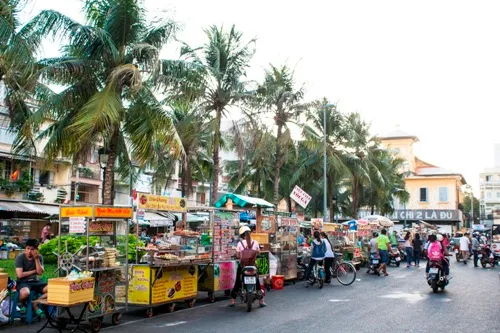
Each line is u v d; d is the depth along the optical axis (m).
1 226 28.38
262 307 11.95
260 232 17.00
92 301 9.02
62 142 15.84
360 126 39.12
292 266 17.50
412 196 64.38
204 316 10.71
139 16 16.27
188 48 20.52
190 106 18.86
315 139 28.55
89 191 36.44
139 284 10.66
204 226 14.12
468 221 86.38
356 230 25.67
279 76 27.92
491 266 26.09
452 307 11.84
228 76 23.06
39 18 14.41
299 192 20.30
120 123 16.94
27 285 9.70
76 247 17.61
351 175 35.59
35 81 14.50
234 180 39.19
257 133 25.11
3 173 29.08
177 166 43.12
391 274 21.38
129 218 10.27
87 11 16.44
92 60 15.93
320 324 9.64
